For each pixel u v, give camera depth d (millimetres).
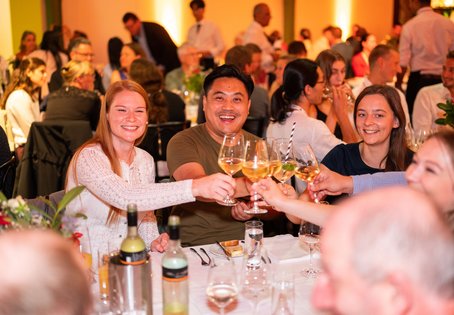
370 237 792
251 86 2557
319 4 11609
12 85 4645
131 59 6207
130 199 1896
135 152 2281
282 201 1796
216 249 2004
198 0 8641
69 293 763
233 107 2471
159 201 1871
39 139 3945
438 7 7797
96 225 2080
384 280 782
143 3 10547
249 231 1842
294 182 3025
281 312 1418
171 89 6430
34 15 8578
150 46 8352
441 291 777
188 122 4293
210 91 2496
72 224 1371
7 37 7562
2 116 4402
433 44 5438
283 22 11492
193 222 2480
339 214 851
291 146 2320
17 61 6359
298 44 7113
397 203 816
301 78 3066
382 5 11594
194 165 2391
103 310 1472
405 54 5586
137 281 1379
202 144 2541
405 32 5539
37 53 7098
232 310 1545
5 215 1364
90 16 10297
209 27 8672
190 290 1667
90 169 1988
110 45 6773
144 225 2201
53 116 4352
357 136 3516
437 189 1330
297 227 2928
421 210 803
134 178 2191
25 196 3945
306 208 1773
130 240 1381
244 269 1611
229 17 11133
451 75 3650
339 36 9438
